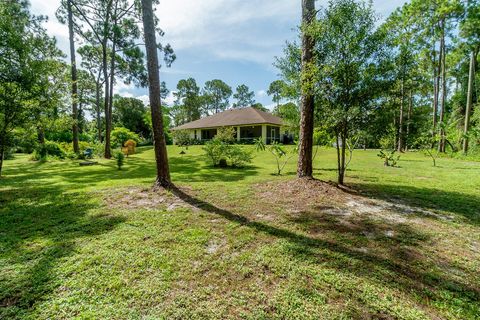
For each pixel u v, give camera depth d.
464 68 19.08
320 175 8.09
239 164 10.91
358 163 11.68
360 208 4.41
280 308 1.90
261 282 2.24
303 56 5.64
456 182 6.80
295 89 6.18
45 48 6.30
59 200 4.99
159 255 2.71
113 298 2.01
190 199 4.96
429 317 1.82
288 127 8.98
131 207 4.47
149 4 5.30
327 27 5.04
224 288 2.15
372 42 5.02
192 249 2.85
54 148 15.09
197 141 29.28
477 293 2.10
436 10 12.33
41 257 2.68
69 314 1.84
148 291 2.10
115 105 36.09
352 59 5.08
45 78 6.19
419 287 2.16
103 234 3.28
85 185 6.55
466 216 4.01
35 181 7.35
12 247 2.92
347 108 5.36
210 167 10.69
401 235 3.24
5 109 5.71
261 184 6.39
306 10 5.68
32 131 6.78
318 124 6.14
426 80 15.90
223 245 2.96
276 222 3.72
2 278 2.29
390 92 5.24
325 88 5.38
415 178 7.47
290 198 5.02
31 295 2.05
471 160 12.76
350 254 2.72
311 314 1.83
